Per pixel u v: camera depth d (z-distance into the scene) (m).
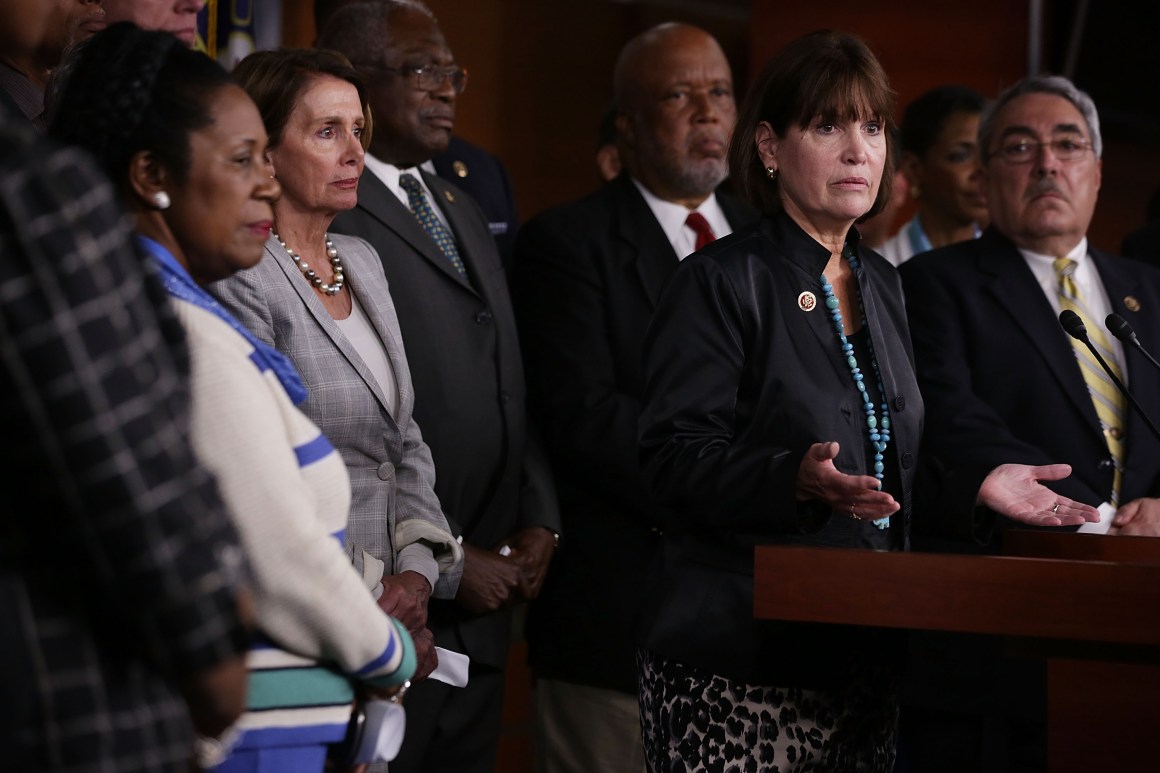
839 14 18.19
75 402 3.33
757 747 6.57
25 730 3.49
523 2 18.20
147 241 4.51
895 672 6.96
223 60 11.12
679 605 6.75
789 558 5.52
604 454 9.76
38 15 6.88
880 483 6.35
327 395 7.40
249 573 4.23
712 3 19.39
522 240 10.76
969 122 13.38
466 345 9.20
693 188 11.05
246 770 4.59
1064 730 5.86
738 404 6.79
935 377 9.23
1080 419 9.33
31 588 3.54
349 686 4.82
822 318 6.88
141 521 3.39
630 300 10.30
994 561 5.27
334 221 9.00
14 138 3.47
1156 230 12.52
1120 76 18.72
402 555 7.62
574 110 18.78
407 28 9.80
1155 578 5.09
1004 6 18.12
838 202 6.89
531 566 9.32
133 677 3.63
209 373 4.36
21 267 3.34
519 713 14.27
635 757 9.88
